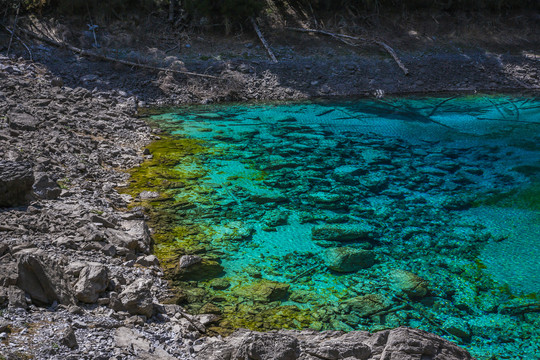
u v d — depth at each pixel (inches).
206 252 298.0
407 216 363.9
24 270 206.8
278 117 660.1
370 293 262.1
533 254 308.7
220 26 920.9
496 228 345.1
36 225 272.8
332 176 442.6
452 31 1032.2
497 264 297.0
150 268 270.2
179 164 455.8
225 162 467.8
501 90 879.1
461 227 346.6
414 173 455.8
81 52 762.2
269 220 346.6
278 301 251.4
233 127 601.0
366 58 905.5
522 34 1069.1
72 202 325.4
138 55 792.3
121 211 341.4
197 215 348.5
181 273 272.2
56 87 621.6
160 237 313.7
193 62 824.3
